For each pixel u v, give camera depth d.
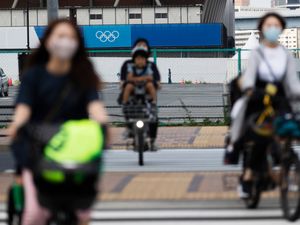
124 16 185.75
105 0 194.12
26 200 9.98
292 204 15.23
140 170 24.92
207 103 65.25
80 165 8.98
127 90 25.89
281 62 16.31
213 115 52.06
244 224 15.43
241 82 16.86
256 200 16.69
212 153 31.22
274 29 16.08
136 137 26.23
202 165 26.47
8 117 52.12
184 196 18.64
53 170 8.97
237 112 16.09
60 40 9.95
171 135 38.03
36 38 170.62
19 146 9.55
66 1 195.62
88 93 10.24
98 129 9.27
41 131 9.38
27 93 10.21
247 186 16.77
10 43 171.00
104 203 17.88
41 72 10.29
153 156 30.30
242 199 17.33
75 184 9.11
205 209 17.12
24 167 9.60
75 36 10.16
